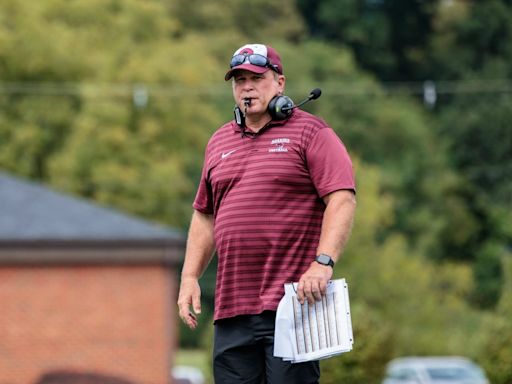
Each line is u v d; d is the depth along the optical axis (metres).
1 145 175.12
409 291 153.50
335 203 19.91
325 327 19.48
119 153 178.00
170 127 184.50
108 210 99.19
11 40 178.12
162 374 94.56
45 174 177.25
